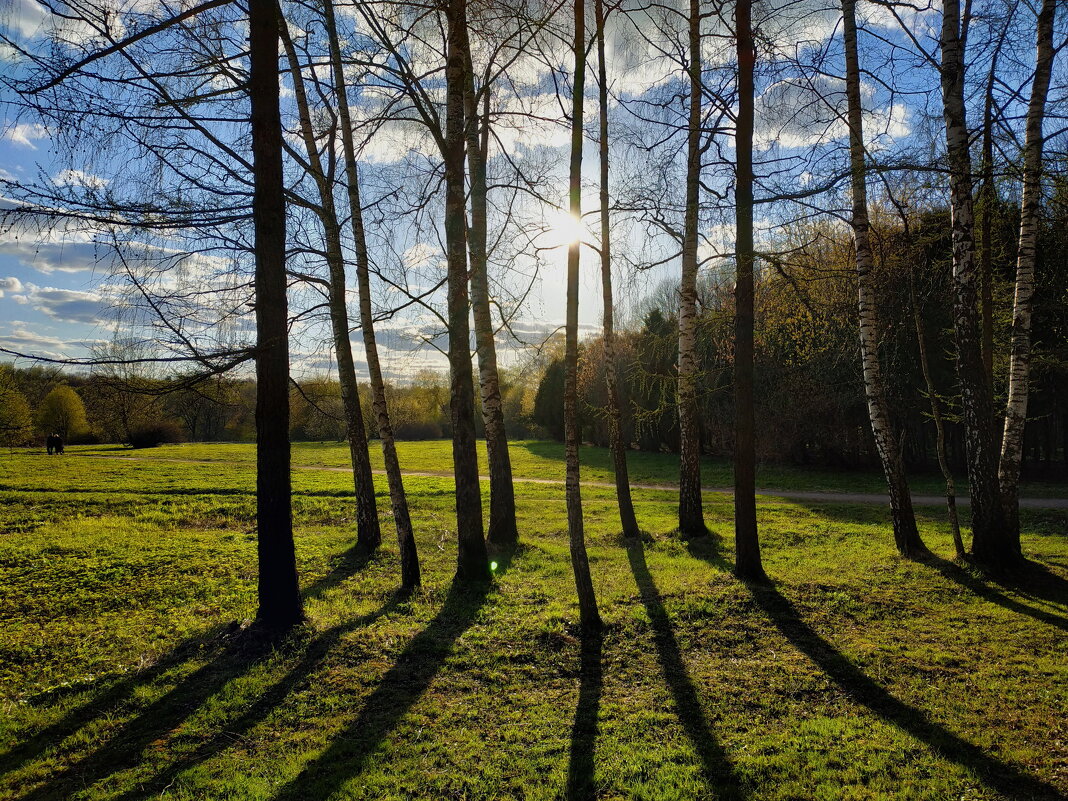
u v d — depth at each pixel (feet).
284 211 22.91
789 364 85.05
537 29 27.22
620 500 45.91
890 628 24.49
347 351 40.63
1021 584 29.50
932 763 15.29
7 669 21.27
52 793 14.32
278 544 23.44
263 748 16.30
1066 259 45.27
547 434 208.85
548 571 35.04
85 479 84.48
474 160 33.73
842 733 16.79
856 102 31.12
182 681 20.04
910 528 35.24
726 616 25.66
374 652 22.18
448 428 222.28
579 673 20.99
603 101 40.93
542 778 14.92
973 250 31.48
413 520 54.24
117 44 18.24
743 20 28.84
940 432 33.55
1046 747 15.90
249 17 22.29
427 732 17.12
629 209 32.76
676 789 14.35
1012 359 31.91
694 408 45.01
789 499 68.44
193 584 31.94
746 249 29.48
